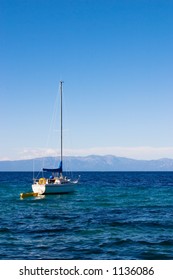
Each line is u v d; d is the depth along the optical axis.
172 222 36.91
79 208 49.25
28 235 30.42
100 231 32.03
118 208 49.19
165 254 24.80
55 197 63.00
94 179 153.00
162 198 63.50
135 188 89.69
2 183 111.69
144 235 30.39
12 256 24.14
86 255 24.42
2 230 32.66
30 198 61.97
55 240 28.53
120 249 25.89
